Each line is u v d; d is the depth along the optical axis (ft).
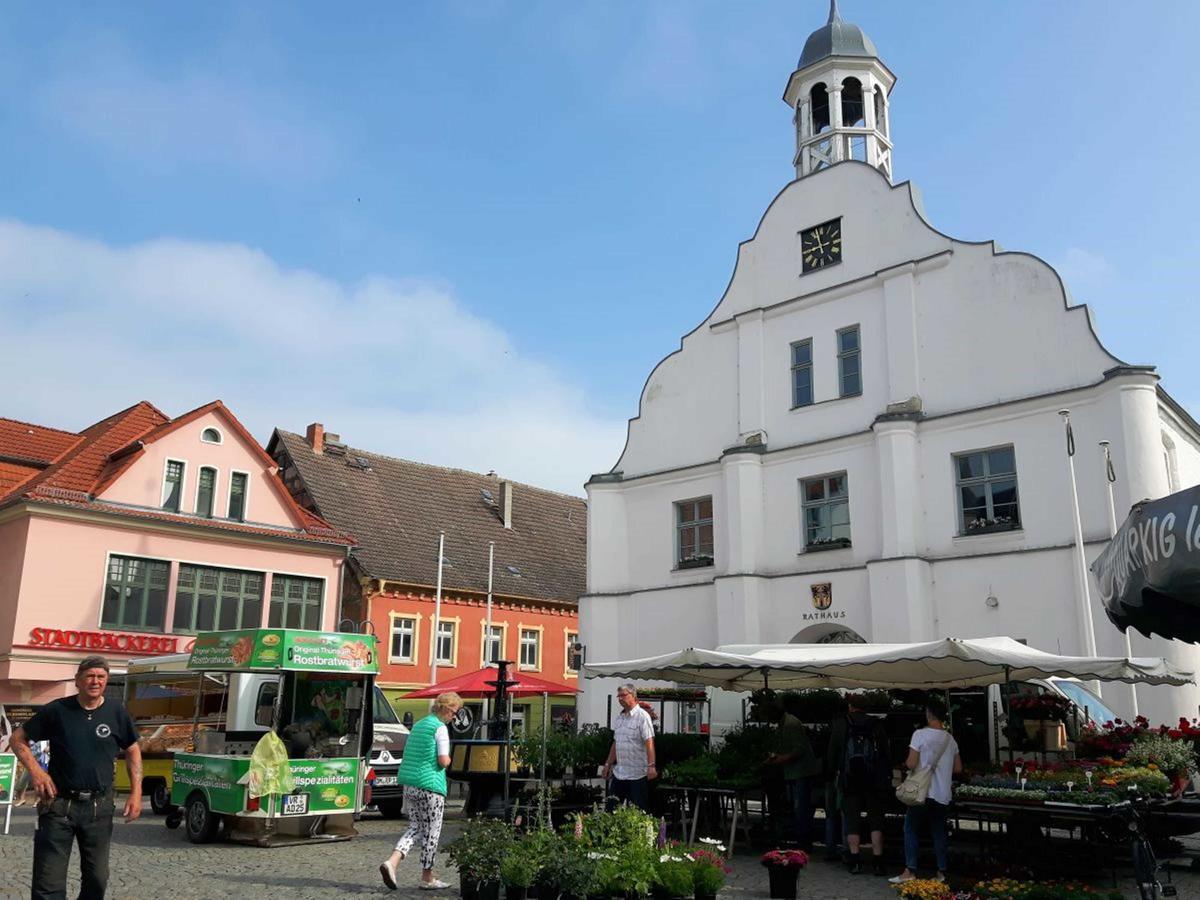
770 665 43.98
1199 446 80.23
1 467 100.63
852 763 41.34
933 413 74.90
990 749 50.90
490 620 123.95
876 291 79.92
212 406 104.01
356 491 134.92
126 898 33.24
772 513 82.38
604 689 89.15
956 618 70.49
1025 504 69.21
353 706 51.29
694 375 91.30
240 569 102.99
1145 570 19.30
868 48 92.27
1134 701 61.05
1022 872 37.01
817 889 36.86
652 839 32.24
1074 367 69.00
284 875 38.47
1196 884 37.70
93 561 92.99
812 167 91.71
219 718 60.23
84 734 25.34
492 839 32.58
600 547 92.68
